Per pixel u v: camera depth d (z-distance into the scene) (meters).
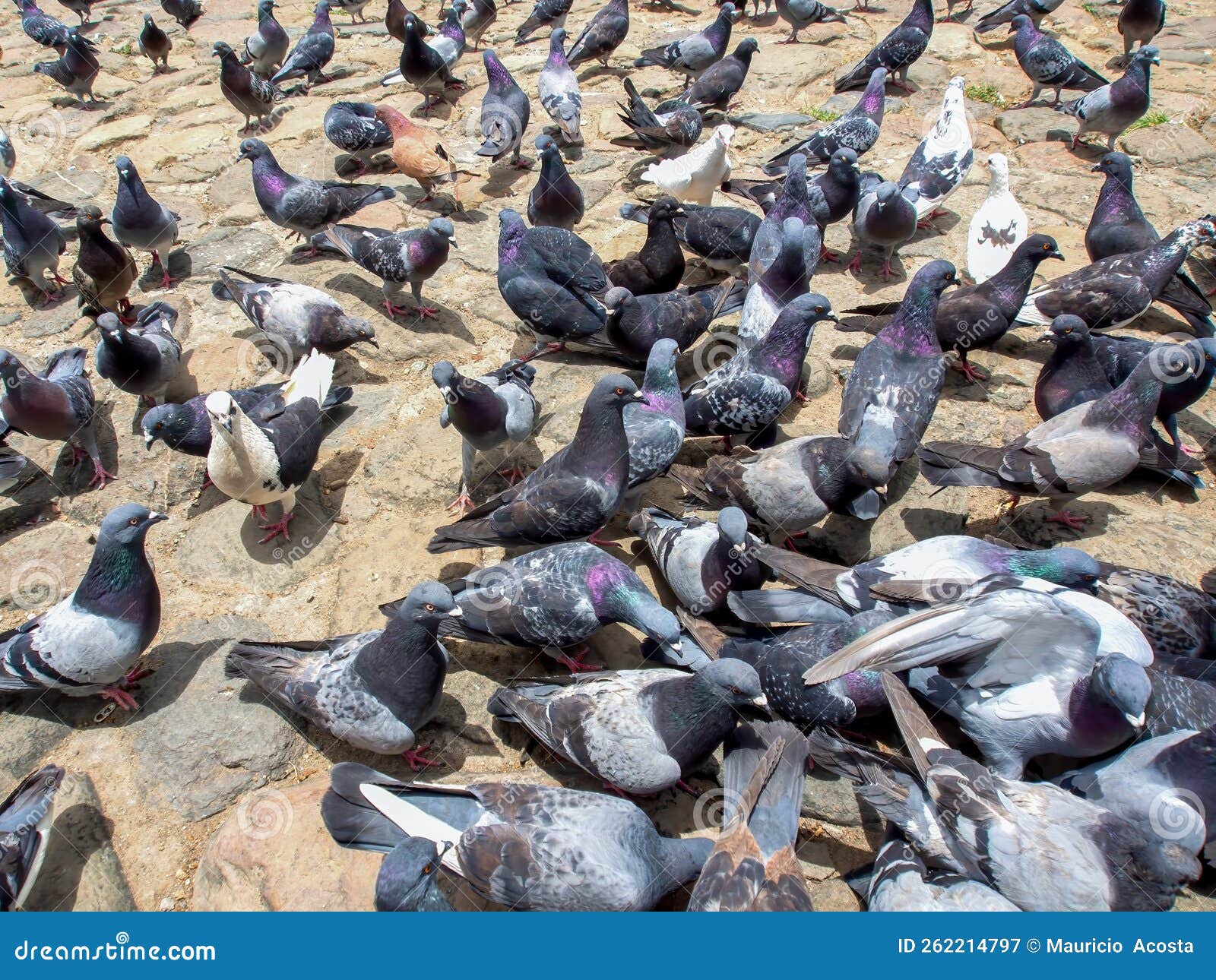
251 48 2.37
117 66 2.45
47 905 0.90
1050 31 2.44
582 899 0.85
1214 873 0.92
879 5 2.65
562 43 2.09
